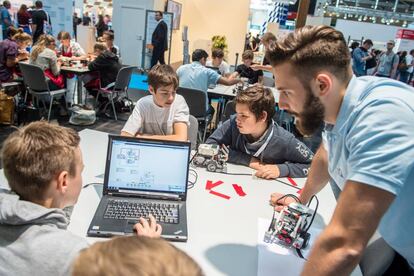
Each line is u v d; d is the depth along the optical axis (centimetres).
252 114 167
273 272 96
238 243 109
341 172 86
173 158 129
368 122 68
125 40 833
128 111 523
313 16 512
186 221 116
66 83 494
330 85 74
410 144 63
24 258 74
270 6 927
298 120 83
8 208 77
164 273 35
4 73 441
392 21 918
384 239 101
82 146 181
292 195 138
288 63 75
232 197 142
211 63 592
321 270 67
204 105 358
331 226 69
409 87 76
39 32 712
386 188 62
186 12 935
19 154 81
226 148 180
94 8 1220
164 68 189
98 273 35
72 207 105
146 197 127
